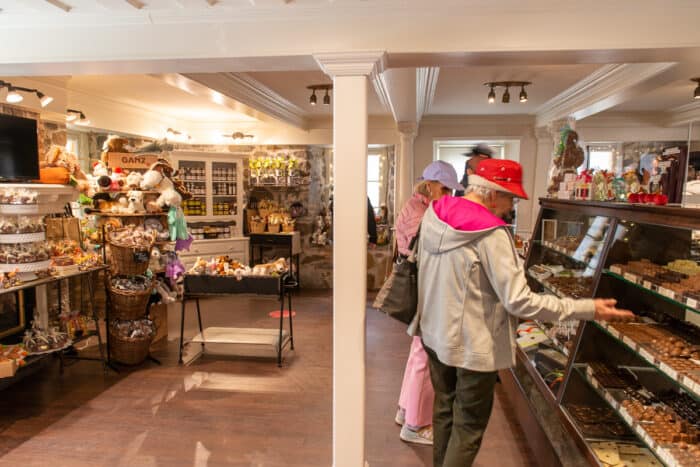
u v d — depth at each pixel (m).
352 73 2.23
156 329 4.18
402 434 2.78
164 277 4.68
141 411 3.16
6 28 2.39
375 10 2.19
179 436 2.84
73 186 3.92
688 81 4.47
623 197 2.54
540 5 2.12
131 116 5.89
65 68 2.51
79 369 3.90
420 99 4.94
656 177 2.46
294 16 2.24
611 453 1.88
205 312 5.76
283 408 3.21
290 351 4.35
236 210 7.07
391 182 7.32
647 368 2.05
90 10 2.29
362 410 2.35
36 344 3.37
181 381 3.66
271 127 7.21
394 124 6.94
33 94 3.98
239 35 2.29
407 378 2.82
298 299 6.52
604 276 2.15
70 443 2.76
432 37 2.19
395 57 2.27
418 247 2.06
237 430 2.91
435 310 1.91
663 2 2.07
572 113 5.16
